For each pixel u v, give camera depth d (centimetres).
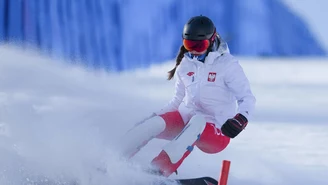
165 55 4412
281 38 5847
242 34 5503
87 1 3994
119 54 4075
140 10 4341
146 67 4166
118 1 4197
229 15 5272
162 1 4466
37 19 3759
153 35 4362
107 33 4066
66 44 3784
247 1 5456
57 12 3838
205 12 4969
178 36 4497
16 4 3700
